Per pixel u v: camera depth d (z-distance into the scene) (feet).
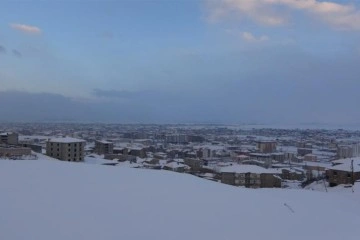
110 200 24.90
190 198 27.71
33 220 19.58
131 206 23.90
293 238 21.07
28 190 26.04
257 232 21.42
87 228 19.21
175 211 23.72
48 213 20.99
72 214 21.18
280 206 28.50
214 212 24.35
